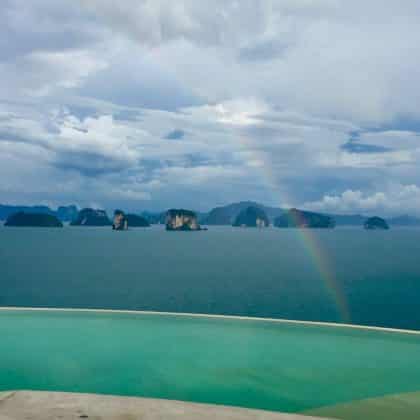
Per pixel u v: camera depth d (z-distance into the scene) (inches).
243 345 199.8
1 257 2177.7
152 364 175.9
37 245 3144.7
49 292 1113.4
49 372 168.7
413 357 183.3
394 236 5108.3
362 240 4148.6
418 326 711.1
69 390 153.9
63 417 88.7
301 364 176.7
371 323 760.3
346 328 223.9
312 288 1149.7
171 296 1039.0
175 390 154.6
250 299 988.6
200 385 159.5
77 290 1142.3
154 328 226.5
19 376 165.6
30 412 91.1
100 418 88.7
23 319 241.8
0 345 198.4
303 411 139.0
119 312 256.1
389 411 136.9
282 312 856.9
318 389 153.9
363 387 154.9
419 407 138.7
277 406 142.4
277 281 1304.1
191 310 887.7
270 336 213.6
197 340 208.2
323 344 201.6
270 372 168.6
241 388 154.3
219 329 225.1
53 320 240.7
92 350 194.5
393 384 154.9
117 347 197.6
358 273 1460.4
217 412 93.5
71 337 212.2
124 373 168.6
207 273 1518.2
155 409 94.2
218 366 174.9
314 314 842.2
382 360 180.5
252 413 93.5
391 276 1373.0
